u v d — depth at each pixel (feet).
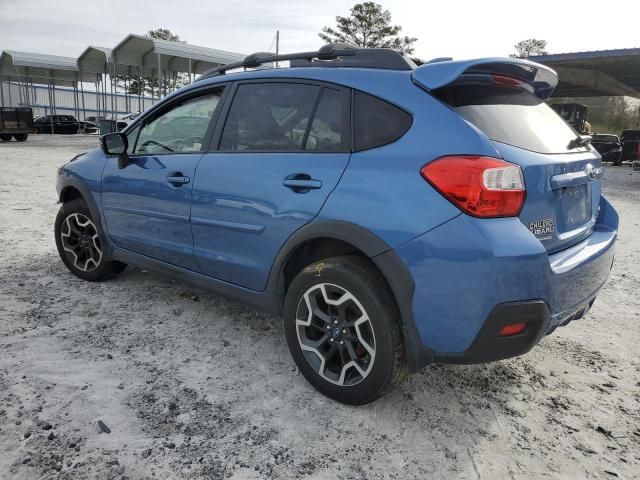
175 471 6.59
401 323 7.52
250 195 8.90
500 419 8.07
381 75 8.08
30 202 25.82
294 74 9.14
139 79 112.47
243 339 10.52
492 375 9.46
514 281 6.59
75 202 13.15
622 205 32.86
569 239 8.05
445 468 6.89
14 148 66.13
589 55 83.10
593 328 11.87
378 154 7.53
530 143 7.50
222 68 10.97
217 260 9.77
